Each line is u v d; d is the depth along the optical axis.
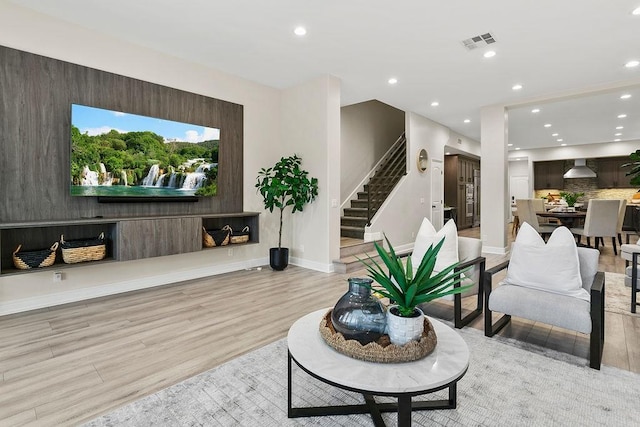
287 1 2.95
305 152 5.08
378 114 8.01
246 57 4.18
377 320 1.62
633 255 3.20
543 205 7.86
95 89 3.54
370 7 3.04
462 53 4.01
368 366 1.44
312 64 4.38
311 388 1.96
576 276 2.46
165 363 2.24
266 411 1.75
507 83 5.06
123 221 3.43
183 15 3.21
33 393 1.89
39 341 2.55
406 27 3.39
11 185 3.08
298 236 5.24
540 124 7.86
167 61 4.09
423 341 1.53
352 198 7.21
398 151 7.74
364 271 4.85
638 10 3.06
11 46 3.05
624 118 7.25
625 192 10.78
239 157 4.91
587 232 6.26
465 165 10.69
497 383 2.00
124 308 3.28
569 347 2.49
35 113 3.19
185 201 4.29
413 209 6.96
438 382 1.33
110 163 3.58
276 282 4.27
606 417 1.69
